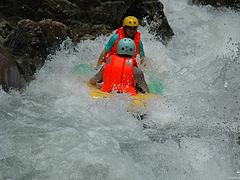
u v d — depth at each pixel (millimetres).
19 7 17281
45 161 8789
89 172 8578
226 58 16625
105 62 14047
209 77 14617
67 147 9234
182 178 9055
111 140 9789
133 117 11539
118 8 19109
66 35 15953
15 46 13969
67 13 18031
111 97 12203
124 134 10492
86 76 13992
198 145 9922
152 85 13836
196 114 11883
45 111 11219
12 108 11109
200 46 19422
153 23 19594
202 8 24672
